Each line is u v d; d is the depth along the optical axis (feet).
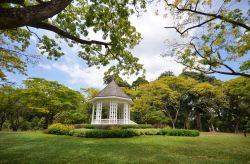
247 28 23.95
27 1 21.53
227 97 100.37
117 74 28.35
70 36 16.66
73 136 53.42
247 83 53.88
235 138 56.03
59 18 23.54
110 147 33.63
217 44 28.35
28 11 9.36
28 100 75.72
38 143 38.47
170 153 28.73
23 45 26.21
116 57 25.73
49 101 77.15
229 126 116.67
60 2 10.35
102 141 42.68
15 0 11.46
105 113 97.66
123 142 41.11
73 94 86.43
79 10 25.39
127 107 70.54
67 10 24.64
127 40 26.20
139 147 34.01
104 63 26.84
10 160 22.62
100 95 68.28
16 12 9.04
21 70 40.42
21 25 9.52
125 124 64.08
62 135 56.24
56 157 24.73
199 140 48.75
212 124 115.03
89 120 100.83
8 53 33.96
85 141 42.29
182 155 27.35
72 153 27.68
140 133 57.57
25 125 99.35
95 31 24.35
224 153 29.63
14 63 37.68
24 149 31.09
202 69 30.04
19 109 92.27
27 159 23.27
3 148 32.17
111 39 23.11
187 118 119.55
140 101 92.07
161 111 97.40
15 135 54.70
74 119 88.94
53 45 25.00
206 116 126.41
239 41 28.43
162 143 40.29
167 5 28.30
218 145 39.47
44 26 14.32
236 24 24.47
